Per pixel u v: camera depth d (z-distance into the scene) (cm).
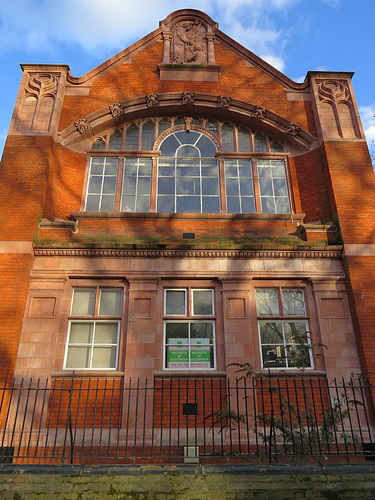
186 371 902
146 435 839
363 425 857
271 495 543
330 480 562
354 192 1087
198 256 1001
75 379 888
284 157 1221
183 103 1248
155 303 959
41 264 980
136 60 1316
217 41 1364
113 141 1251
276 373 896
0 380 845
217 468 571
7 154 1092
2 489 547
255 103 1256
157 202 1148
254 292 996
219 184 1178
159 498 535
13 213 1012
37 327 918
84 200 1141
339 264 1015
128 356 902
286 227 1102
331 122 1201
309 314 974
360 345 915
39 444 821
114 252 991
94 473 563
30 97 1204
